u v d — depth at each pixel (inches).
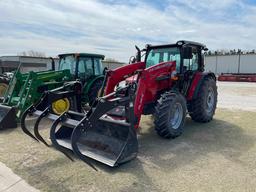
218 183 138.9
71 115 165.9
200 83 260.2
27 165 159.6
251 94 582.6
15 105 271.1
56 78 317.1
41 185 135.4
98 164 160.1
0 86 380.8
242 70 1647.4
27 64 1111.6
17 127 249.9
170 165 161.6
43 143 190.9
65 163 161.8
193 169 156.3
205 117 267.1
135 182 138.9
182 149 190.7
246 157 176.1
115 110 185.6
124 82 217.0
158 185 136.1
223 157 175.8
